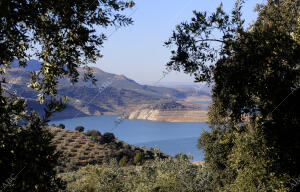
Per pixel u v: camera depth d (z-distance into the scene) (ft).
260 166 28.71
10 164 14.57
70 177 93.97
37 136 15.70
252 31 27.22
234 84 25.34
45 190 15.21
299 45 25.67
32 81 21.17
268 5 38.88
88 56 22.18
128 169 109.50
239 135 32.32
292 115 25.77
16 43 17.58
